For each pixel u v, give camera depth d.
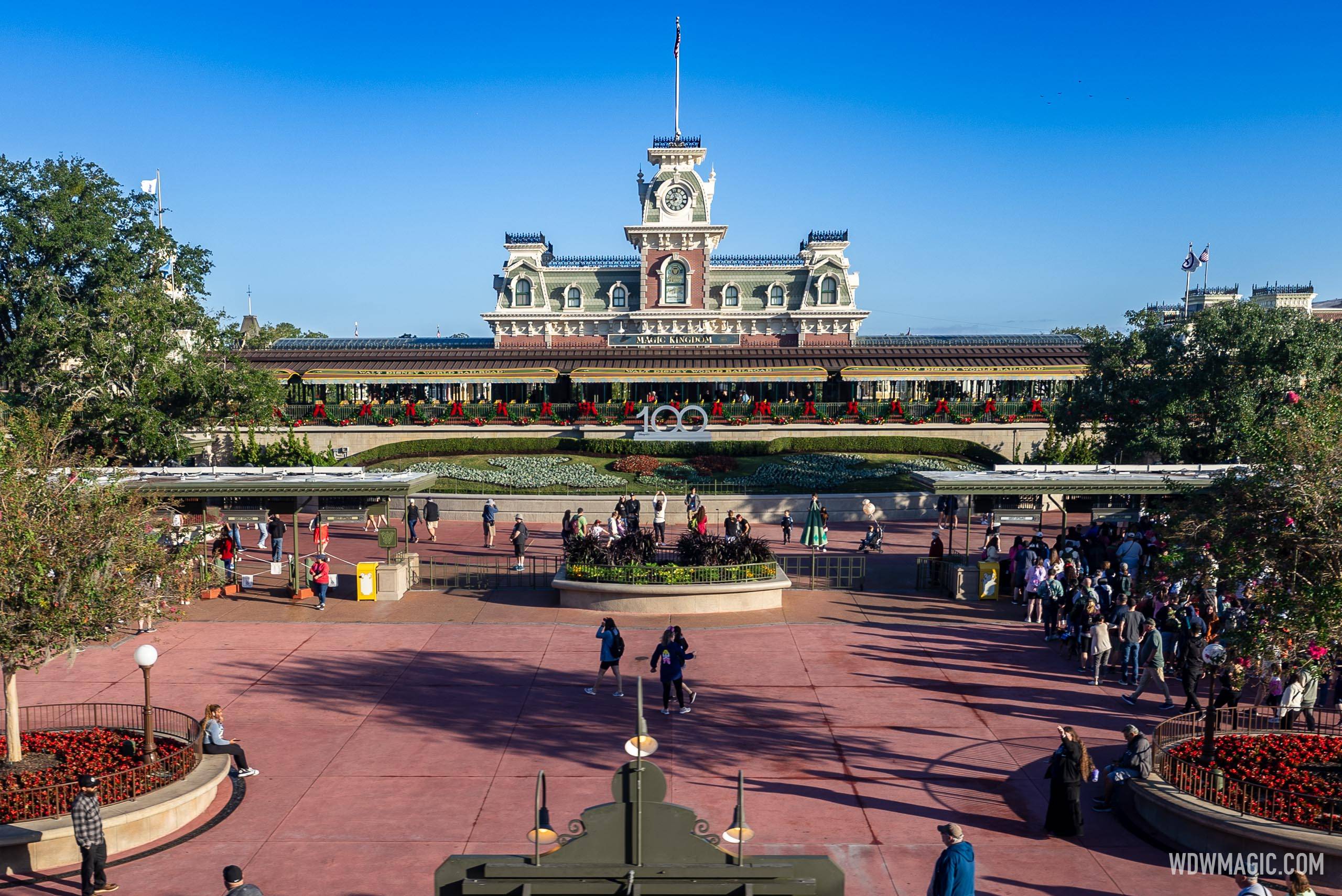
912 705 19.72
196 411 43.47
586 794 15.36
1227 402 39.22
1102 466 31.70
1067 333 70.62
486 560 34.28
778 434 54.69
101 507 15.84
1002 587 29.41
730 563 28.00
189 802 14.38
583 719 18.84
